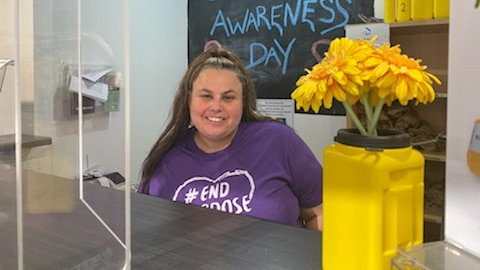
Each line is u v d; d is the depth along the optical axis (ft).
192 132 5.41
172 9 10.53
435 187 7.46
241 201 4.90
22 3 2.01
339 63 1.99
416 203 2.13
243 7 10.10
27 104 2.03
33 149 2.04
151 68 10.03
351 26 7.49
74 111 2.15
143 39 9.74
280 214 4.83
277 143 5.21
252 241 2.77
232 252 2.60
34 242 2.01
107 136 2.17
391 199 2.03
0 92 1.98
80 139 2.17
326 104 2.02
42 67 2.09
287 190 5.09
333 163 2.14
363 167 2.00
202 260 2.49
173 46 10.64
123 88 2.13
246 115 5.52
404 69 1.91
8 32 1.95
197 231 2.97
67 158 2.17
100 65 2.15
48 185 2.08
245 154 5.16
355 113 2.28
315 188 5.24
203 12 10.74
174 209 3.47
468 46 1.91
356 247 2.07
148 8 9.82
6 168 1.94
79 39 2.14
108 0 2.07
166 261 2.49
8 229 1.95
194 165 5.20
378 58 1.96
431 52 7.95
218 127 5.08
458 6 1.92
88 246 2.18
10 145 1.93
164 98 10.44
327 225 2.21
